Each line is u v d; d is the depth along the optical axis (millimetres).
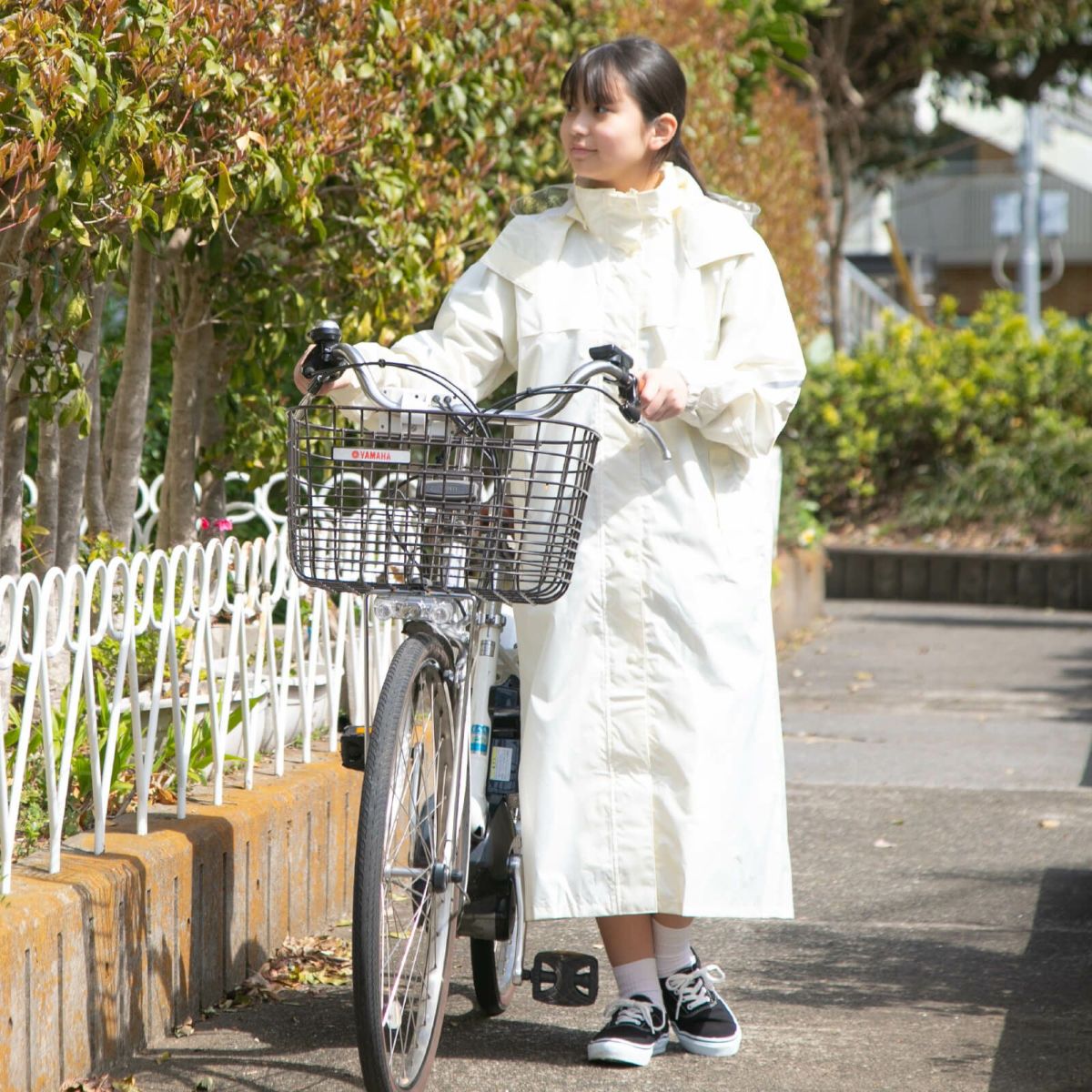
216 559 13297
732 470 9047
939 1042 9500
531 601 8203
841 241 45188
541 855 8820
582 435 8883
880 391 39469
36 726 10188
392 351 9219
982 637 29375
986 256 85562
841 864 13797
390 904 8695
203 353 15375
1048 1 45969
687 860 8789
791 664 25844
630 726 8859
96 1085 8320
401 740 8117
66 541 12562
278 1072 8742
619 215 9000
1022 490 37781
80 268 10680
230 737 11539
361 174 13188
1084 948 11453
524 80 16547
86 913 8320
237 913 10023
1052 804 16125
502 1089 8680
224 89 10438
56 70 8570
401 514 8148
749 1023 9859
